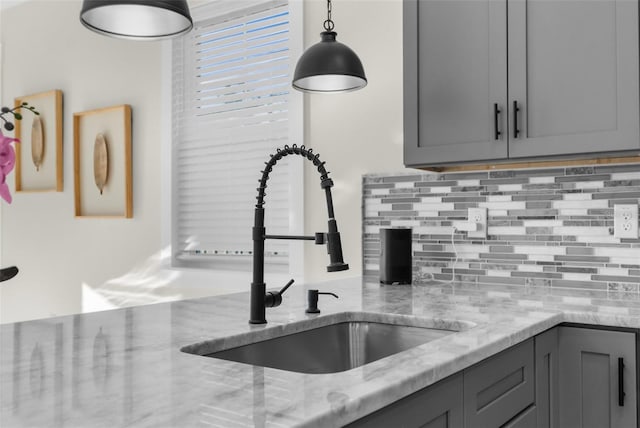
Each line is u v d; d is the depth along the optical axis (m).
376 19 2.61
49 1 3.94
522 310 1.66
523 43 1.93
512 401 1.38
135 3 1.24
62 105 3.85
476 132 2.01
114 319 1.49
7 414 0.75
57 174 3.79
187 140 3.31
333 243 1.36
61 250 3.82
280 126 2.96
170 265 3.29
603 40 1.80
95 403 0.80
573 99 1.84
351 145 2.66
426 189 2.45
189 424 0.71
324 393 0.84
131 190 3.47
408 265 2.29
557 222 2.16
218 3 3.15
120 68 3.55
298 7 2.81
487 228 2.31
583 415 1.62
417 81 2.13
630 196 2.02
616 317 1.55
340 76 2.13
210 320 1.49
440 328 1.52
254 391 0.85
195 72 3.29
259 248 1.45
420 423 1.02
